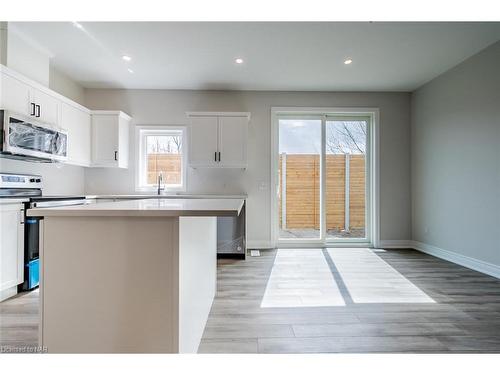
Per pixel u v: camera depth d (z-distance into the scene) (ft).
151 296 4.16
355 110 14.88
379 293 8.39
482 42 9.86
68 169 13.06
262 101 14.79
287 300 7.86
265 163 14.79
